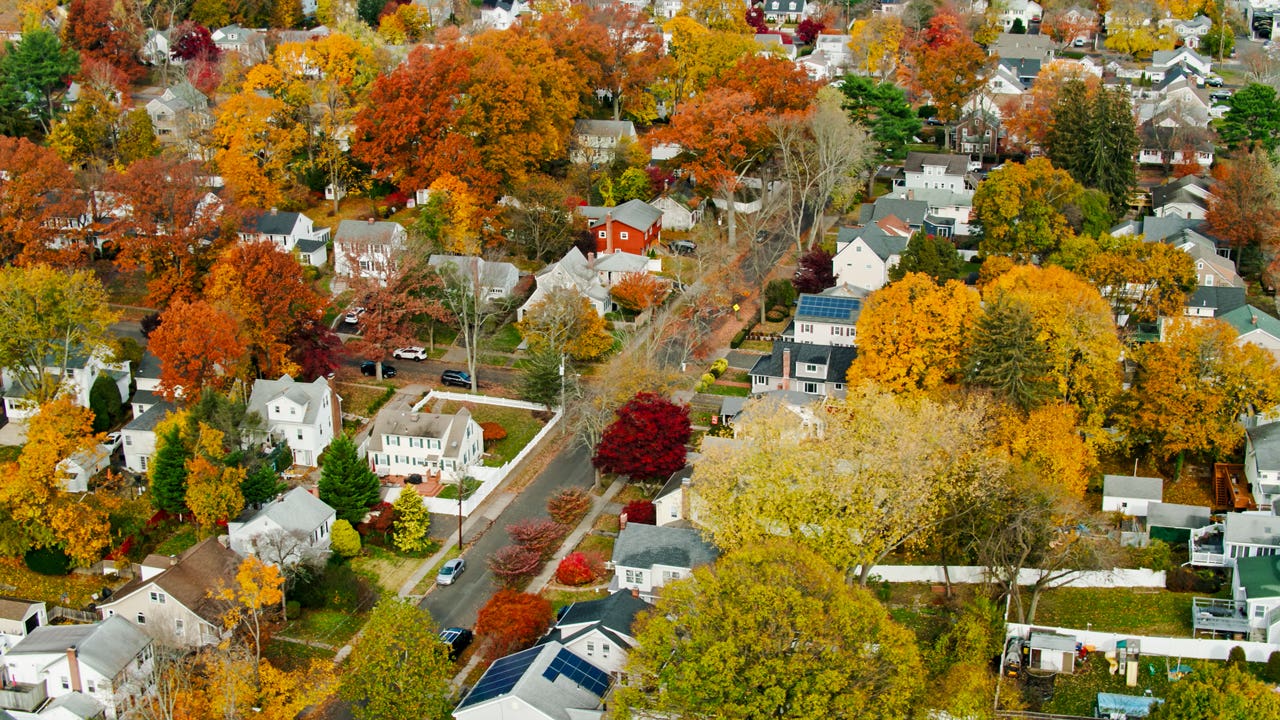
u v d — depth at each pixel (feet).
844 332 428.15
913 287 382.01
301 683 287.48
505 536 357.82
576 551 347.56
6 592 341.41
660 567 318.86
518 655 290.76
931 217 527.40
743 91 552.00
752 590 254.68
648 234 508.94
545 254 509.76
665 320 438.81
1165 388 354.33
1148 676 289.94
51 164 473.67
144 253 452.76
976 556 322.14
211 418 366.43
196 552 329.93
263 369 413.59
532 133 527.40
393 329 429.38
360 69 599.57
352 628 324.19
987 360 359.25
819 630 250.57
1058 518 313.53
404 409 409.90
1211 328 361.30
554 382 409.90
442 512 367.66
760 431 318.86
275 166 532.32
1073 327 364.38
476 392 428.97
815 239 516.73
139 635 307.37
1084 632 298.35
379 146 530.27
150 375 415.03
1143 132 608.19
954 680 267.80
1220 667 285.64
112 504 359.66
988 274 447.42
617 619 291.17
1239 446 364.38
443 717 283.38
